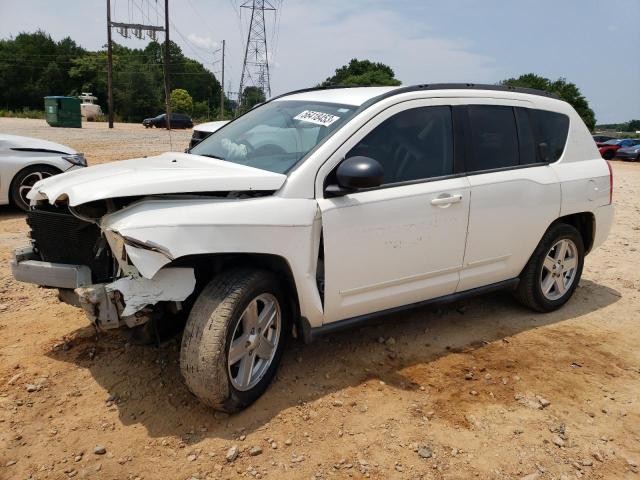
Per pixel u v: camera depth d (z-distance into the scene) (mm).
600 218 4891
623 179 17328
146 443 2861
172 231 2713
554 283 4781
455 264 3906
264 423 3055
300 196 3172
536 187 4270
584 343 4262
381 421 3129
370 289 3521
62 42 93000
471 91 4098
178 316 3221
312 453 2844
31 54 83812
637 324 4684
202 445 2859
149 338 3150
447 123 3885
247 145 3742
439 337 4238
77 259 3174
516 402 3396
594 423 3238
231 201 2973
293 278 3172
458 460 2859
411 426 3104
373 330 4285
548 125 4570
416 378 3611
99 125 45500
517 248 4273
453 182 3799
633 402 3473
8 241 6465
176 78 104062
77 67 84312
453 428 3109
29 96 82125
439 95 3881
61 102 35062
